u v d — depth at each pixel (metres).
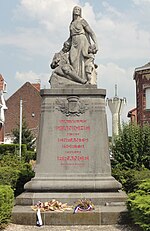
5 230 9.55
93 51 13.58
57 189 11.80
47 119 12.65
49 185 11.84
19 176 15.30
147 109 36.31
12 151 41.75
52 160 12.40
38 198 11.48
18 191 14.94
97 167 12.34
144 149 21.48
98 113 12.67
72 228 9.84
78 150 12.47
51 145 12.50
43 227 9.95
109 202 11.38
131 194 9.98
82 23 13.84
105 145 12.51
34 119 69.00
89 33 13.80
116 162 21.56
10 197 10.18
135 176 15.05
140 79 37.16
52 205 10.62
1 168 16.30
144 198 9.14
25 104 69.56
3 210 9.68
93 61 13.52
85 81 13.09
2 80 59.47
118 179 15.43
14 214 10.27
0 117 57.22
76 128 12.59
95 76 13.45
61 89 12.75
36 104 69.38
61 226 10.06
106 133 12.61
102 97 12.82
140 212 8.94
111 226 10.02
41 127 12.63
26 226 10.04
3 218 9.70
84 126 12.60
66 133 12.56
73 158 12.41
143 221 8.91
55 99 12.75
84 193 11.69
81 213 10.23
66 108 12.68
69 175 12.25
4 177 14.96
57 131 12.58
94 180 12.09
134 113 44.78
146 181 10.70
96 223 10.19
